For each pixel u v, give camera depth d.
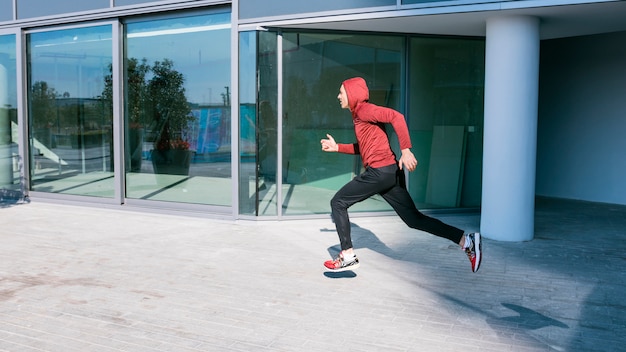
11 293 5.28
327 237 7.75
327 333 4.33
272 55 8.51
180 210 9.33
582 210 10.14
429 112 9.35
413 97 9.24
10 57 10.71
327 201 9.07
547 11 7.03
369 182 5.16
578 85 11.39
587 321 4.59
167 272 6.00
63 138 10.41
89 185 10.20
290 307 4.91
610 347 4.08
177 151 9.38
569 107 11.59
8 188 10.98
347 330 4.39
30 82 10.66
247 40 8.46
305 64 8.69
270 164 8.68
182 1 8.88
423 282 5.65
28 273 5.95
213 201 9.16
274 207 8.76
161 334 4.31
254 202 8.68
